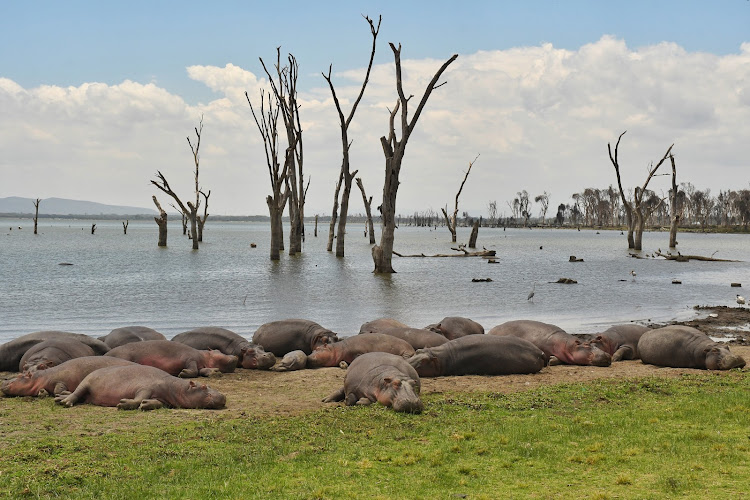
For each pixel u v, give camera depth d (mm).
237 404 12625
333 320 26172
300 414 11758
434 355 15406
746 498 7531
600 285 40250
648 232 191250
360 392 12727
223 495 7852
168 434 10320
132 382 12469
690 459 8938
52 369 13336
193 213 73750
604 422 10867
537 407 11977
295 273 45969
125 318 26172
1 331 23000
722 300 33250
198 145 80688
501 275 46719
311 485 8188
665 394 13031
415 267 53750
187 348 15797
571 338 17500
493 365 15609
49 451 9336
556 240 126625
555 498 7742
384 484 8258
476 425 10797
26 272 45531
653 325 24547
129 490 7910
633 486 8047
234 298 32438
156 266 51250
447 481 8336
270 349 18609
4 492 7789
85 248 77812
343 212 60656
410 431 10516
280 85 56562
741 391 12977
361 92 50969
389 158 45125
